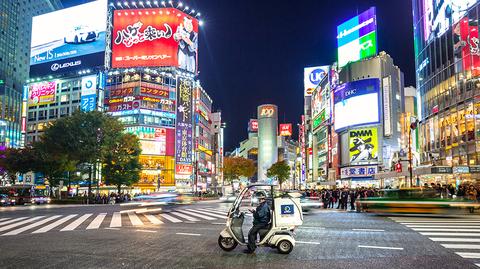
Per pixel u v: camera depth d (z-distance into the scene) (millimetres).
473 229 14570
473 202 20906
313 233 13727
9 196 44125
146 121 85500
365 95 69188
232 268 7918
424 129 50312
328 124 83500
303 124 116438
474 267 8008
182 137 89625
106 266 8148
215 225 16766
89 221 19062
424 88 50812
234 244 9961
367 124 68500
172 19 90312
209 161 113125
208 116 114062
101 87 87562
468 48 40812
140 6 90000
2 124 99562
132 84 86562
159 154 85812
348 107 71312
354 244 11086
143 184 82812
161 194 33531
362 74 71312
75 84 92312
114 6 90375
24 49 120062
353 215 22828
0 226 16906
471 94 40031
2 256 9320
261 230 9695
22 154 49094
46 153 46375
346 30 78000
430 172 34844
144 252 9812
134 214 24156
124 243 11375
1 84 102312
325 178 88000
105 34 88688
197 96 95375
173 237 12727
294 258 8992
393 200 22266
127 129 84688
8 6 112688
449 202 21016
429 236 12680
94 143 46281
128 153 55812
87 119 46719
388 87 68375
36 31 94500
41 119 94500
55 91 93938
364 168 67625
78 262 8570
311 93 113500
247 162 107750
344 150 73875
